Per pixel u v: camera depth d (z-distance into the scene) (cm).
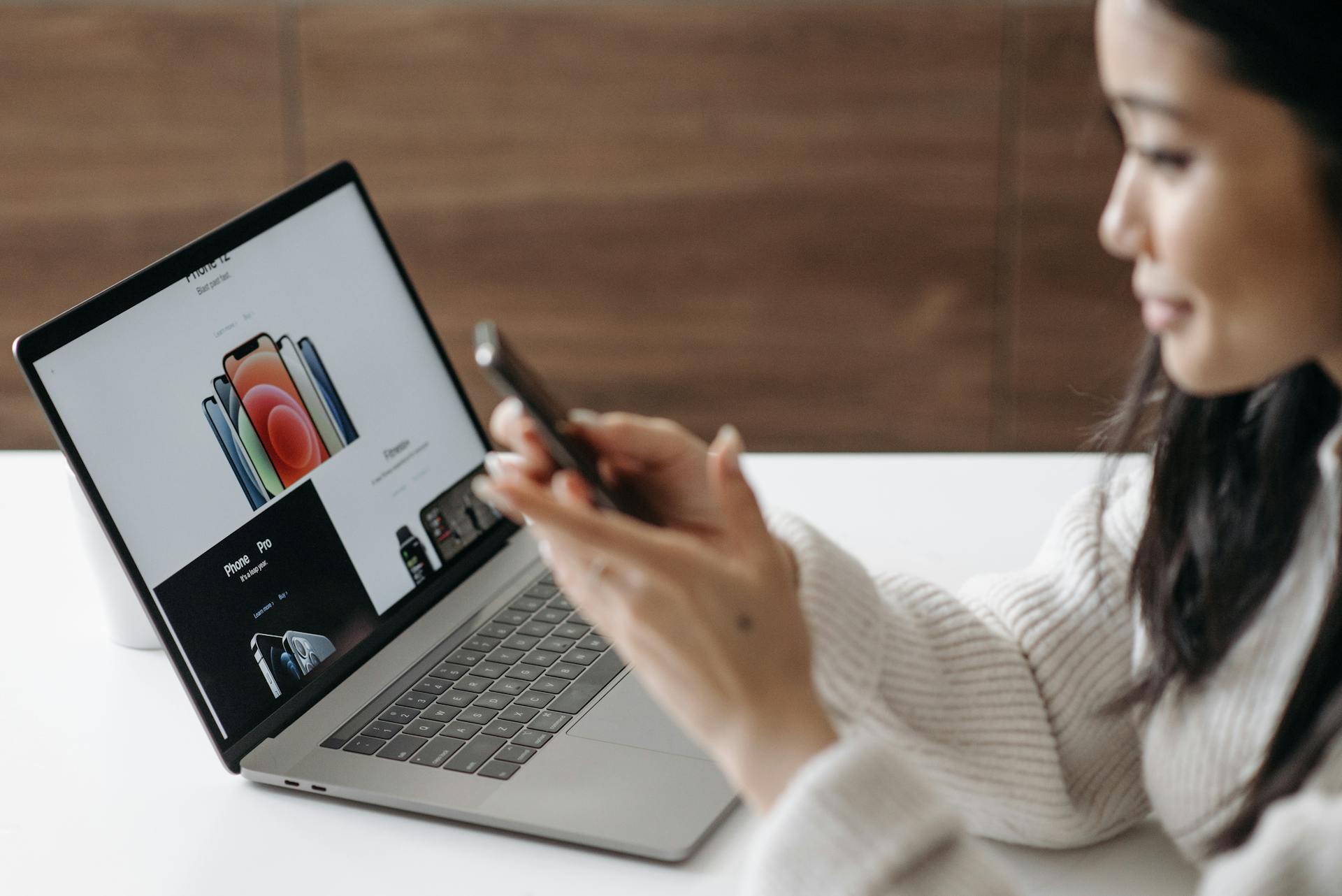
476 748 80
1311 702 62
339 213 101
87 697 91
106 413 81
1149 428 76
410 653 91
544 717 82
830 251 248
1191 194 50
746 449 261
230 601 84
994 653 80
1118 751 80
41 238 248
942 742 77
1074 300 248
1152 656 77
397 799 76
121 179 246
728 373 256
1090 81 235
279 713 84
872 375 255
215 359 88
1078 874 74
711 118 242
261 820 76
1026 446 257
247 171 246
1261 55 46
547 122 242
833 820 54
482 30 238
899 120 240
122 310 84
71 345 80
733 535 58
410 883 70
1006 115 239
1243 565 70
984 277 248
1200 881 73
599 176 246
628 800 74
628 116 242
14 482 130
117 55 240
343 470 95
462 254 250
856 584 74
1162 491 73
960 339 252
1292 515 69
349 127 244
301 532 90
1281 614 70
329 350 97
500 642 92
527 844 73
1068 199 243
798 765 56
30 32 238
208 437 86
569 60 239
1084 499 88
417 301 106
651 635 55
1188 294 53
